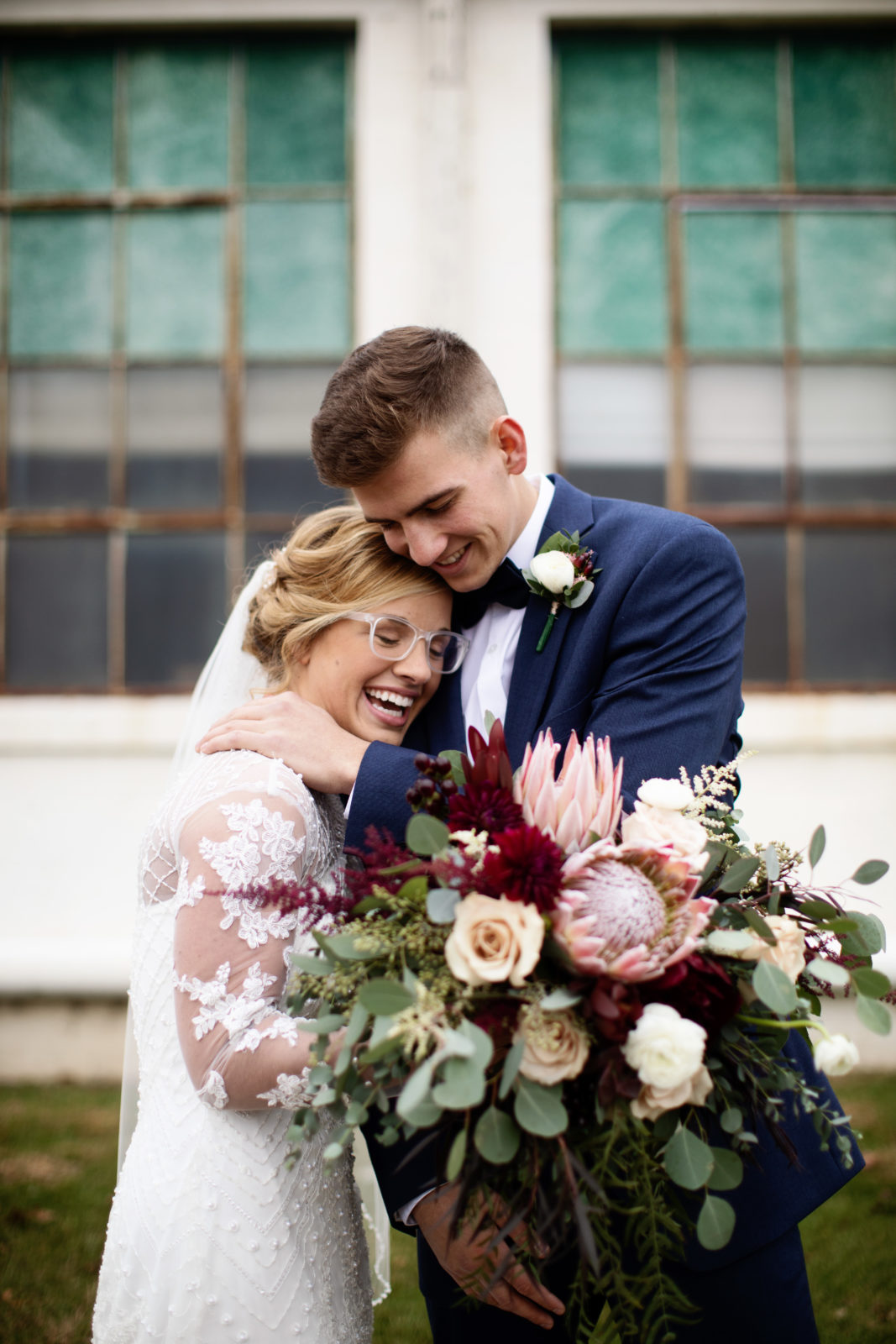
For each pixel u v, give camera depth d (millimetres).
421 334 1650
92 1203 2998
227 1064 1356
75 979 4117
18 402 4797
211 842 1423
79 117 4789
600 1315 1392
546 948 1135
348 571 1690
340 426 1592
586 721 1697
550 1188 1164
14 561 4770
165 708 4562
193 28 4738
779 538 4797
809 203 4805
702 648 1663
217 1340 1373
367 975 1211
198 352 4789
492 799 1227
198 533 4773
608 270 4777
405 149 4668
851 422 4816
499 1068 1154
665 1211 1211
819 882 4465
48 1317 2459
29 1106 3771
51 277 4801
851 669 4773
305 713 1616
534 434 4645
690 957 1146
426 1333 2463
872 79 4797
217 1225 1396
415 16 4660
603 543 1768
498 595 1763
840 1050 1137
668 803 1258
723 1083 1229
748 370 4805
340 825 1669
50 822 4504
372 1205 1953
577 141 4781
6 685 4738
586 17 4684
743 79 4793
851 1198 3043
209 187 4781
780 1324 1513
